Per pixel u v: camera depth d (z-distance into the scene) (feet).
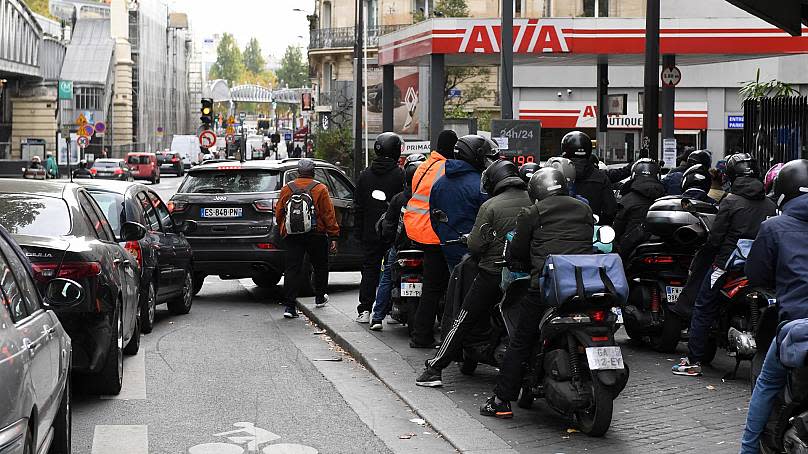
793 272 25.23
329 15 290.76
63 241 34.45
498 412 33.42
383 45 123.24
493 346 36.42
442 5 232.94
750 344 36.86
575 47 105.50
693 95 179.52
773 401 25.31
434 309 44.93
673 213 42.14
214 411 35.22
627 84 181.68
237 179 66.39
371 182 53.31
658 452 29.22
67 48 435.94
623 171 62.13
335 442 31.17
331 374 42.24
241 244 65.00
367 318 54.08
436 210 40.11
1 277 21.86
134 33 476.95
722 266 38.04
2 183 37.70
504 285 33.65
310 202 57.67
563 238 31.32
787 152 68.80
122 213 50.49
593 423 30.35
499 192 35.40
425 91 191.83
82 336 34.04
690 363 40.11
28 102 374.22
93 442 30.81
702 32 105.19
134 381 40.14
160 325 55.88
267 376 41.63
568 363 30.71
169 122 563.89
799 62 172.96
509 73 69.36
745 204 37.68
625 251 44.73
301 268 59.16
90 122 425.28
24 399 19.31
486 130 213.25
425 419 33.68
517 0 230.07
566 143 45.03
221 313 61.57
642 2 220.02
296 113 588.91
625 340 48.67
